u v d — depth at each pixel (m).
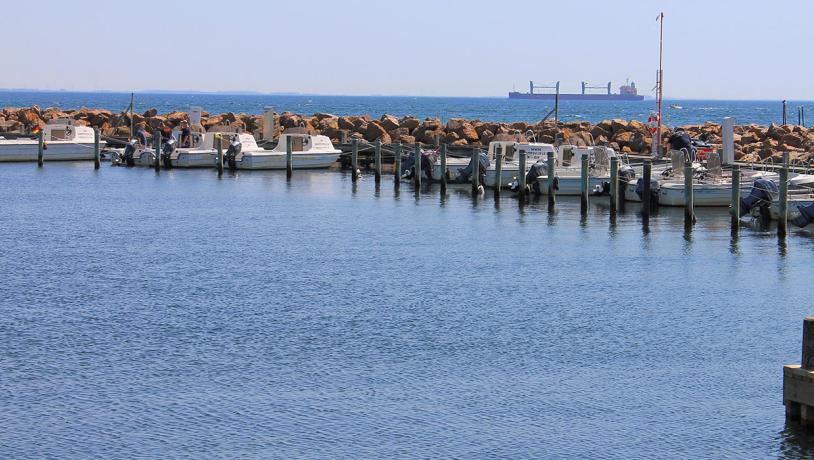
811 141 77.31
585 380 25.81
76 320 31.16
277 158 74.94
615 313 32.28
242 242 44.78
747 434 22.42
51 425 22.83
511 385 25.41
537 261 40.28
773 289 35.56
